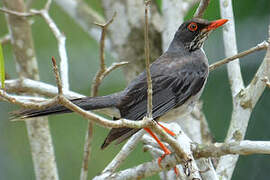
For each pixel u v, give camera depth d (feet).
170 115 33.91
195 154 26.55
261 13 40.55
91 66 51.70
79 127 49.11
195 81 34.32
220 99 41.86
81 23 44.04
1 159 48.55
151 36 41.60
